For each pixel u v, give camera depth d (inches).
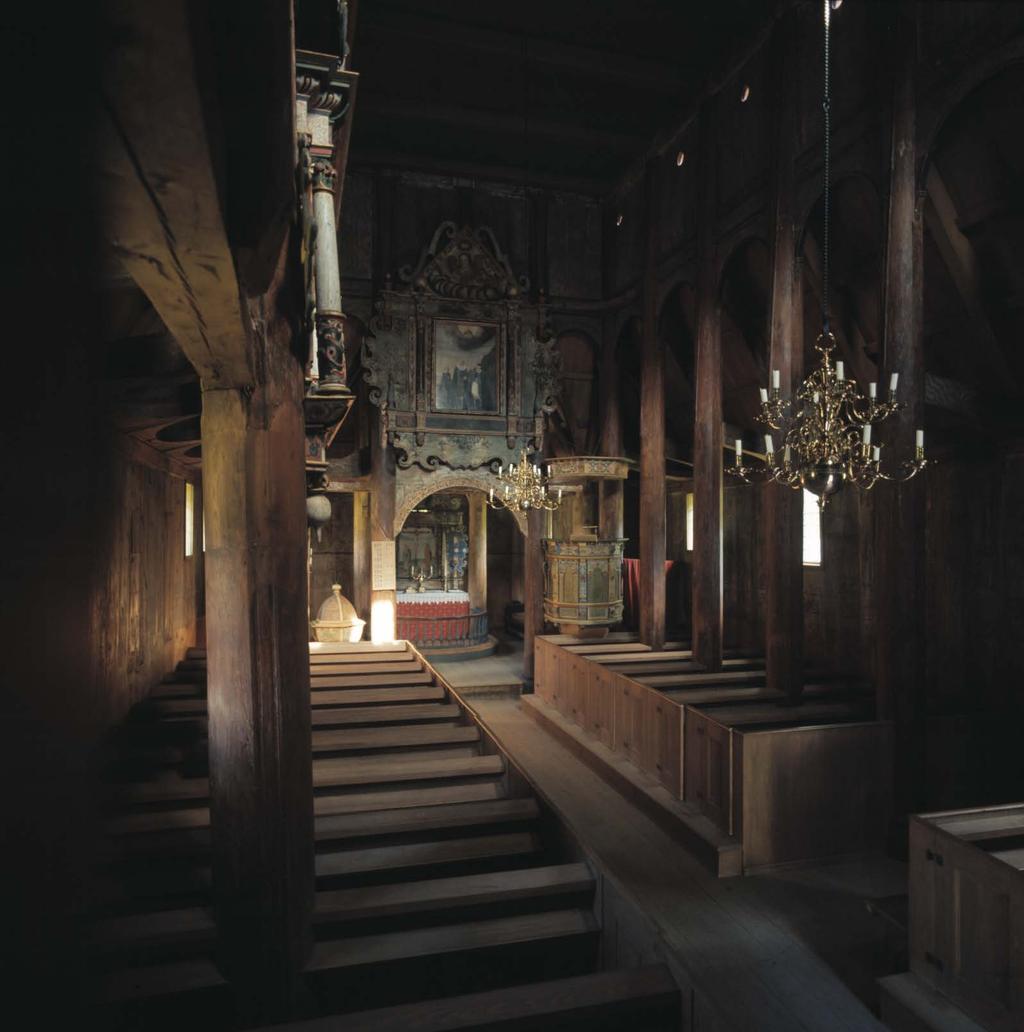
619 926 176.1
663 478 481.1
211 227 81.4
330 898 174.9
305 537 168.9
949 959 165.6
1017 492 336.8
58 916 24.6
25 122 24.3
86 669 27.6
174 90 53.4
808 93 343.0
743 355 454.6
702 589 421.4
